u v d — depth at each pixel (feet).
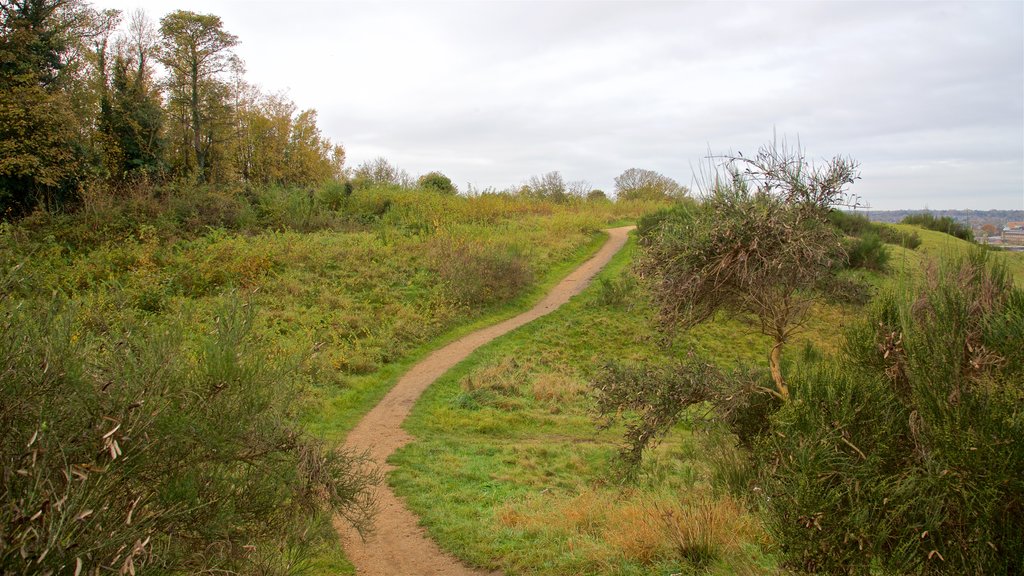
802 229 24.90
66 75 104.58
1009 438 13.71
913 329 17.19
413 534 27.17
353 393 51.37
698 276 25.40
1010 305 16.06
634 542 22.20
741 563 19.08
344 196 127.44
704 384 27.32
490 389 56.85
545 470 38.45
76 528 10.07
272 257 81.46
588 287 95.09
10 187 89.45
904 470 15.97
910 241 103.91
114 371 12.74
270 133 183.52
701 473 32.12
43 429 10.63
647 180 258.57
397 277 83.10
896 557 14.76
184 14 137.69
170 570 12.31
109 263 71.10
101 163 107.24
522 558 23.47
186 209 96.27
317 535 16.74
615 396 28.35
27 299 13.02
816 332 51.19
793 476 16.38
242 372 14.99
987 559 13.99
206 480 13.73
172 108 143.84
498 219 134.92
